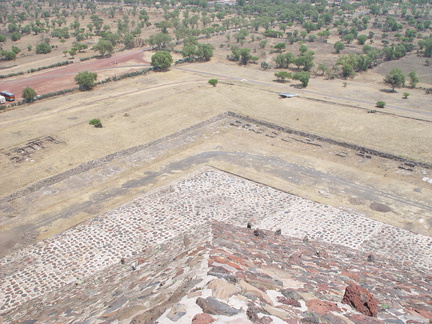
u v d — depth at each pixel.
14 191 46.41
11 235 38.94
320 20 185.38
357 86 95.50
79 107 77.19
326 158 56.12
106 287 16.41
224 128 68.31
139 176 51.03
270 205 40.25
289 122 69.50
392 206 42.94
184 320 7.77
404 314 10.29
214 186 45.16
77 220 41.38
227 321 7.58
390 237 34.34
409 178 49.72
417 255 31.34
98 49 127.69
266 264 12.98
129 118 70.69
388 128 65.50
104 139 61.50
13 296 27.31
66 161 54.22
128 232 35.19
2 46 149.88
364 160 55.38
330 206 40.94
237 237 18.02
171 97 82.50
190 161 55.16
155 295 10.09
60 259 32.03
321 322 8.28
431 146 58.12
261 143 61.69
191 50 118.81
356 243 32.81
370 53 117.44
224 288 8.95
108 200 45.28
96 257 31.72
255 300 8.84
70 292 21.20
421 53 131.62
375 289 12.71
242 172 51.19
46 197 46.22
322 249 20.59
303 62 109.44
